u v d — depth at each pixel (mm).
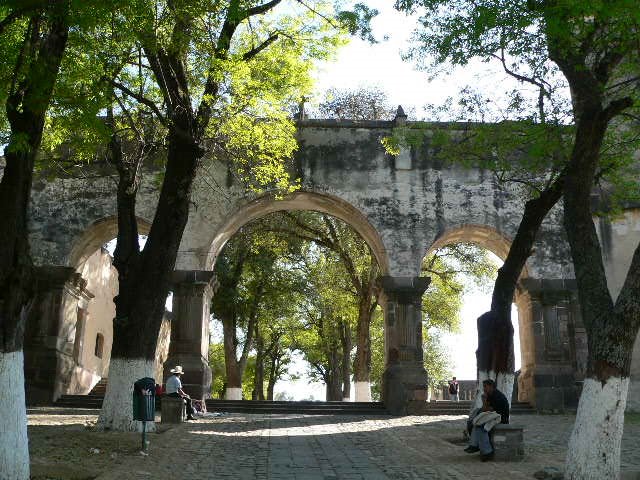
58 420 16406
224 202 24047
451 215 24234
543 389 22781
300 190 24203
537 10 10461
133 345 13781
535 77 12977
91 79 11922
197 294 23188
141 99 13875
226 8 12492
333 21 14938
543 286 23797
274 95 15992
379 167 24562
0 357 8156
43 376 22391
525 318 24266
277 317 35625
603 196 20953
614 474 8969
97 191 24234
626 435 15484
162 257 14047
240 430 15969
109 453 10992
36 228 23828
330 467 10859
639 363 22344
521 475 9820
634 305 9148
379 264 24922
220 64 13594
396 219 24125
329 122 24828
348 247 30516
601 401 9180
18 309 8289
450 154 15234
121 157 15000
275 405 22453
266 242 31141
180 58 13789
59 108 11102
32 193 24109
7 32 10828
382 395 23188
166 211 14180
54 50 9289
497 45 11953
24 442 8195
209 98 14219
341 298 32812
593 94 10711
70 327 24062
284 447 13172
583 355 23578
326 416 20641
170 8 12055
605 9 9539
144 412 11320
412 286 23391
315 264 34156
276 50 15523
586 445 9117
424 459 11523
